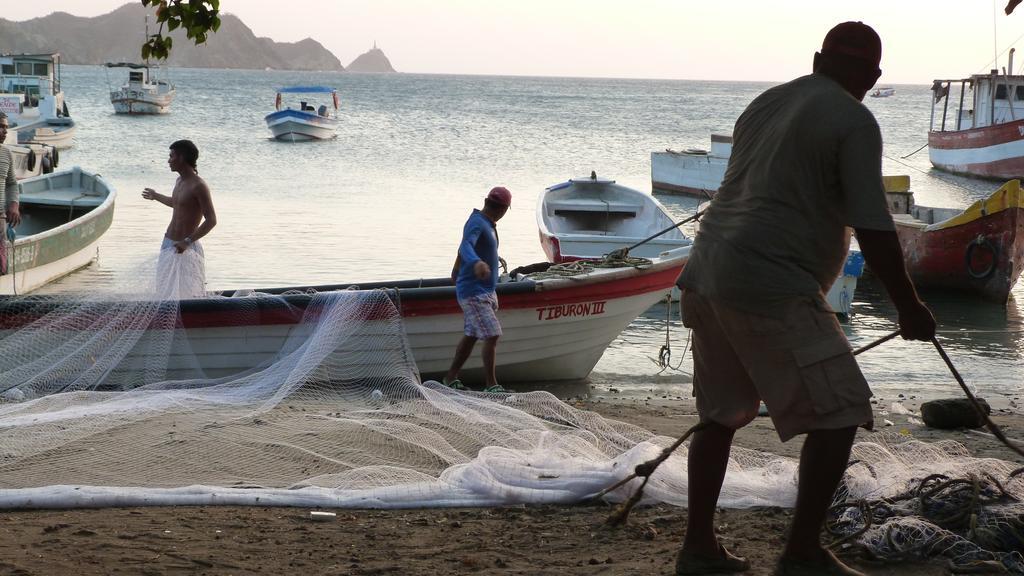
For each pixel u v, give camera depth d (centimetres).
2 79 4859
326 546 422
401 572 388
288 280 1552
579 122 8306
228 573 384
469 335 898
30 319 797
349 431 610
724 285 340
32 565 384
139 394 695
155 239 1909
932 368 1170
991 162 4131
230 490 495
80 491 483
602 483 498
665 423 764
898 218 1891
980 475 454
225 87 15775
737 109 12256
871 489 464
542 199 1817
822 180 334
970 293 1720
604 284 1020
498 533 444
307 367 744
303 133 5266
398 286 1041
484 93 17338
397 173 3588
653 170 3500
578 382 1067
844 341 339
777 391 341
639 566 388
